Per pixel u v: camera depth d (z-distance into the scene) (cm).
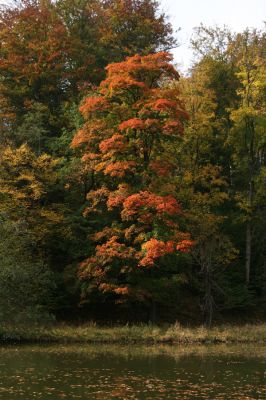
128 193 3052
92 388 1585
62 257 3512
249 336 2930
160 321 3453
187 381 1708
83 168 3353
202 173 3603
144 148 3145
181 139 3170
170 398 1462
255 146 3944
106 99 3191
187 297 3822
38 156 3581
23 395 1484
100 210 3178
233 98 4353
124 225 3209
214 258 3441
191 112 3650
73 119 3684
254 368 1969
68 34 4550
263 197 3922
